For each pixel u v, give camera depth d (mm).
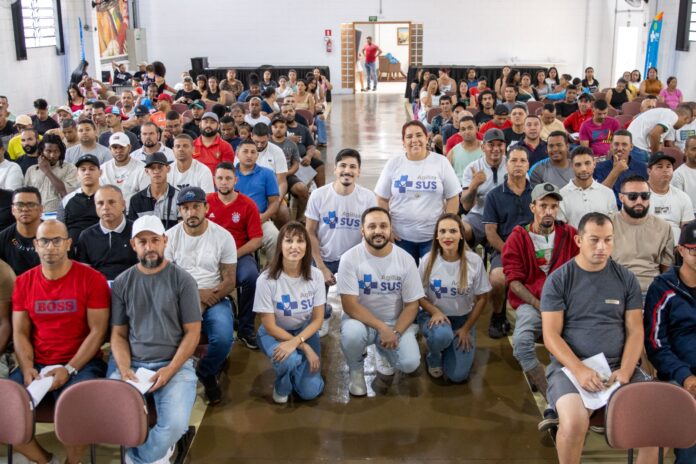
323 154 11828
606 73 19984
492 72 18703
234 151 7172
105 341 3600
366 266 4062
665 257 4188
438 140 8891
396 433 3699
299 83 12508
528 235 4172
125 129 8008
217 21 20578
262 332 4062
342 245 4895
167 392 3332
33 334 3486
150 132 6004
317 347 4141
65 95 14062
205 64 19672
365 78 25062
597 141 7418
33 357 3457
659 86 13367
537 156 6320
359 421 3820
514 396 4074
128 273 3488
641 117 6887
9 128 8375
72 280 3430
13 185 5543
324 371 4402
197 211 4160
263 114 9492
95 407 2756
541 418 3842
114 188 4223
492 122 7594
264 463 3451
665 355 3344
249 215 4840
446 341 4051
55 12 13391
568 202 4859
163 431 3213
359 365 4078
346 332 3971
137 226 3426
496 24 20562
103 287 3477
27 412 2771
